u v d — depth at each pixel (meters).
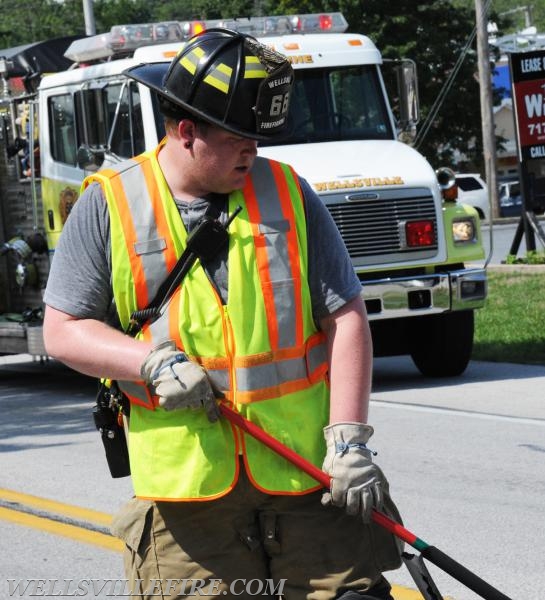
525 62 30.73
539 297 27.50
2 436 16.20
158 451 5.41
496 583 9.10
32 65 23.02
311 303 5.56
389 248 18.09
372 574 5.48
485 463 13.04
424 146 83.50
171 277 5.40
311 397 5.57
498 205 64.88
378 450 13.91
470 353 19.22
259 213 5.47
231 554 5.48
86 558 10.26
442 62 81.06
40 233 20.84
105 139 18.72
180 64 5.33
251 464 5.38
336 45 19.83
